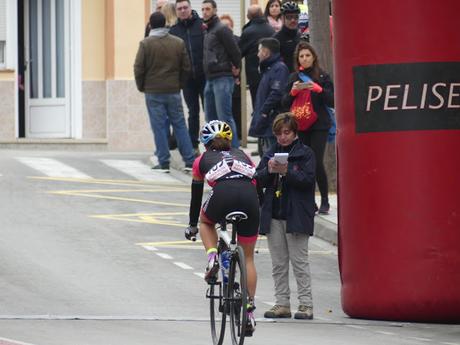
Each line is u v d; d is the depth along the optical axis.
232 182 31.97
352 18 37.06
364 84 36.91
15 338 30.89
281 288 36.88
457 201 36.50
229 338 32.06
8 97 85.44
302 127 49.16
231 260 30.61
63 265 42.75
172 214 53.69
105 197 56.94
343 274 37.97
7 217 51.06
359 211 37.22
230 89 61.84
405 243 36.62
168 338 31.77
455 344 32.88
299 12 55.81
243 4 72.12
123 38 83.00
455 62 36.34
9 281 39.81
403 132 36.47
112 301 37.59
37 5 85.94
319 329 34.94
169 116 64.25
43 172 63.84
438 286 36.53
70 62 85.06
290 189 36.44
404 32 36.34
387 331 35.19
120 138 83.31
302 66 48.91
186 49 65.31
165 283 40.72
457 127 36.44
